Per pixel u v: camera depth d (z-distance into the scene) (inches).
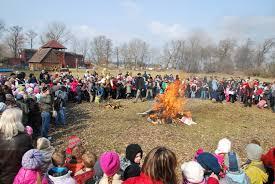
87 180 200.8
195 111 829.2
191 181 167.6
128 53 4101.9
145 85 1009.5
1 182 186.4
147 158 152.4
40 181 179.6
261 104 962.1
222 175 196.1
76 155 243.3
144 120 685.3
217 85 1025.5
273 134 645.9
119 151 459.5
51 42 3324.3
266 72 2428.6
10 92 504.1
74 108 800.3
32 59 2898.6
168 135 568.7
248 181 194.7
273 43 3159.5
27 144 193.5
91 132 560.1
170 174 148.6
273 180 237.3
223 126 686.5
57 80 804.0
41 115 486.3
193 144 525.7
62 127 585.9
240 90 1040.8
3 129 188.2
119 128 601.9
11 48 4175.7
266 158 239.1
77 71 2438.5
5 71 1988.2
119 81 1018.7
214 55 3011.8
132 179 152.9
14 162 187.0
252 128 689.6
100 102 917.2
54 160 203.5
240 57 3181.6
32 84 614.5
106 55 4247.0
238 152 500.7
